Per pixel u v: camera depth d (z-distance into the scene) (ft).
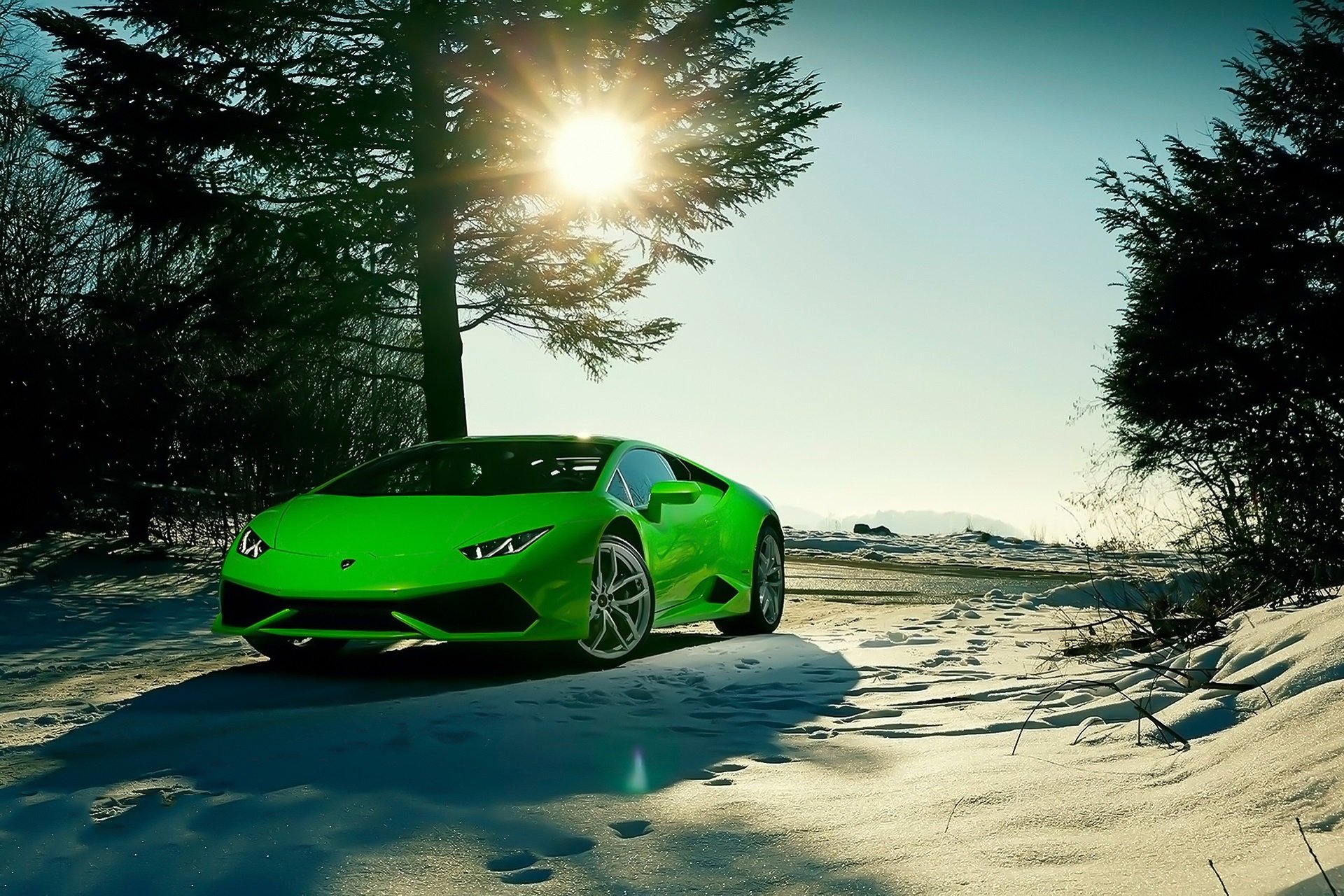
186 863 7.75
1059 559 60.08
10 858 7.97
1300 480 19.08
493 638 17.11
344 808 8.88
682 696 14.84
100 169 35.65
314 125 36.24
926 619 25.86
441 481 20.97
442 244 39.52
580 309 44.24
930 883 6.88
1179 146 28.81
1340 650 9.64
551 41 35.86
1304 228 27.20
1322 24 30.35
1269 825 6.82
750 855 7.66
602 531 18.76
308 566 17.66
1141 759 9.23
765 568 24.98
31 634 24.47
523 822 8.57
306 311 39.40
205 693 16.05
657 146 38.17
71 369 40.11
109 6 35.83
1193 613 17.81
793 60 37.58
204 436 41.98
